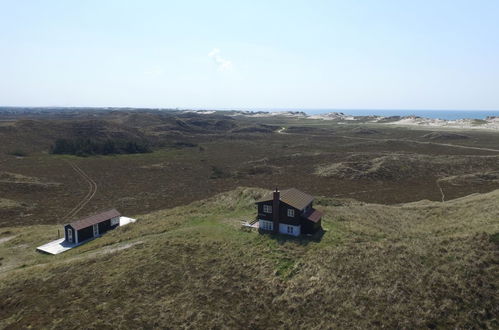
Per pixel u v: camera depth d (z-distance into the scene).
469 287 25.27
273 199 38.25
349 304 25.09
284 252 33.41
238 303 26.61
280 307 26.00
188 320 24.52
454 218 43.31
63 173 96.12
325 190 78.31
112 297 27.02
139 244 37.38
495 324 22.61
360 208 50.91
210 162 114.62
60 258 37.84
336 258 30.80
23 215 62.12
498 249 28.77
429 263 28.53
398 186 81.06
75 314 24.97
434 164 98.00
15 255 40.81
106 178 91.94
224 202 55.56
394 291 25.67
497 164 95.69
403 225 43.00
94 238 45.38
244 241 36.72
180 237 38.25
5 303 27.14
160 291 27.69
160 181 89.31
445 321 23.03
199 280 29.19
